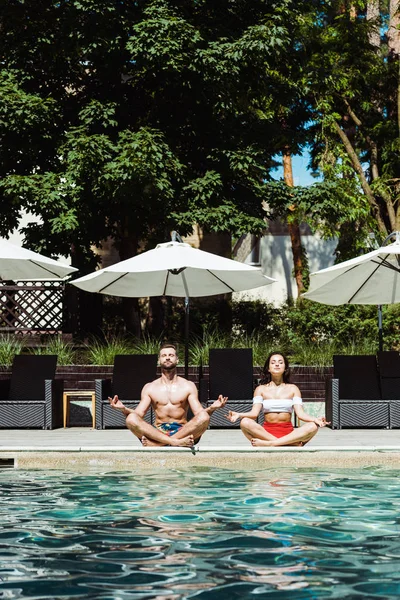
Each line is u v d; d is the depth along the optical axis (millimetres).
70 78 18344
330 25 23219
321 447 7277
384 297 11961
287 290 26484
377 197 24047
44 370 11273
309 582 3523
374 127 23422
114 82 18188
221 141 17781
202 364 13000
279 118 21547
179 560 3922
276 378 8094
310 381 12492
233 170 17234
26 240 17672
